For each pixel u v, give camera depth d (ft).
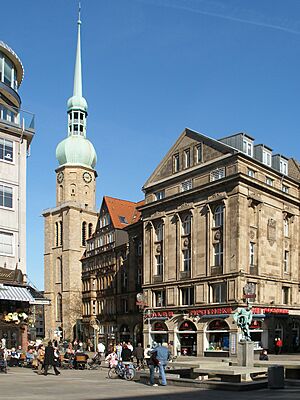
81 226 345.92
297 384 76.69
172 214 194.90
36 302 143.95
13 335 142.20
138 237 244.42
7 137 150.71
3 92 152.56
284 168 201.57
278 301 182.80
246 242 170.60
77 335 305.94
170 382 80.84
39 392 69.77
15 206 149.48
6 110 153.69
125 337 252.83
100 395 66.03
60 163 363.15
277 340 174.29
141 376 87.40
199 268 180.24
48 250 355.56
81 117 369.09
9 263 145.38
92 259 306.76
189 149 194.80
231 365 100.27
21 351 135.85
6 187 148.25
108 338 269.44
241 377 82.28
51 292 347.77
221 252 173.47
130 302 247.91
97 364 134.51
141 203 281.13
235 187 170.60
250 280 170.30
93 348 284.82
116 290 266.98
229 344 164.55
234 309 164.45
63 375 102.83
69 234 339.57
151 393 68.44
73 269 335.88
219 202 175.42
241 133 182.39
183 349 182.80
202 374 87.76
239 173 168.35
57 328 341.82
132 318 245.86
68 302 330.75
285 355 164.86
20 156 152.87
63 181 356.38
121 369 94.22
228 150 177.99
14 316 138.51
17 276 143.33
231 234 169.89
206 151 187.21
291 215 194.59
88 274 307.17
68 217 342.44
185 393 68.54
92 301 295.89
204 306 174.60
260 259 175.52
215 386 73.87
